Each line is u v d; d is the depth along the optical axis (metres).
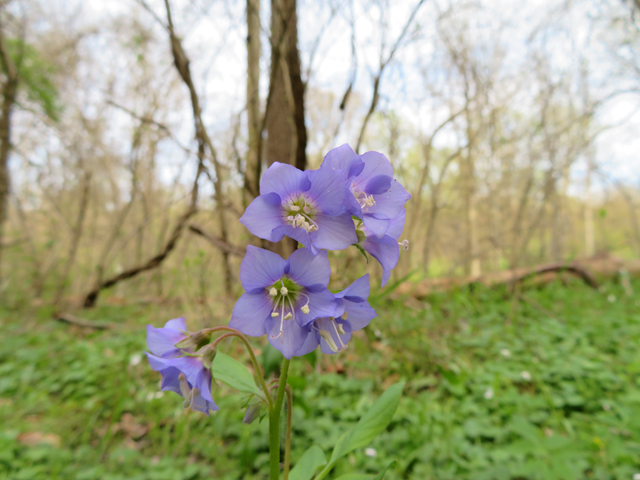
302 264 0.06
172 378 0.07
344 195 0.06
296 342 0.07
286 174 0.06
